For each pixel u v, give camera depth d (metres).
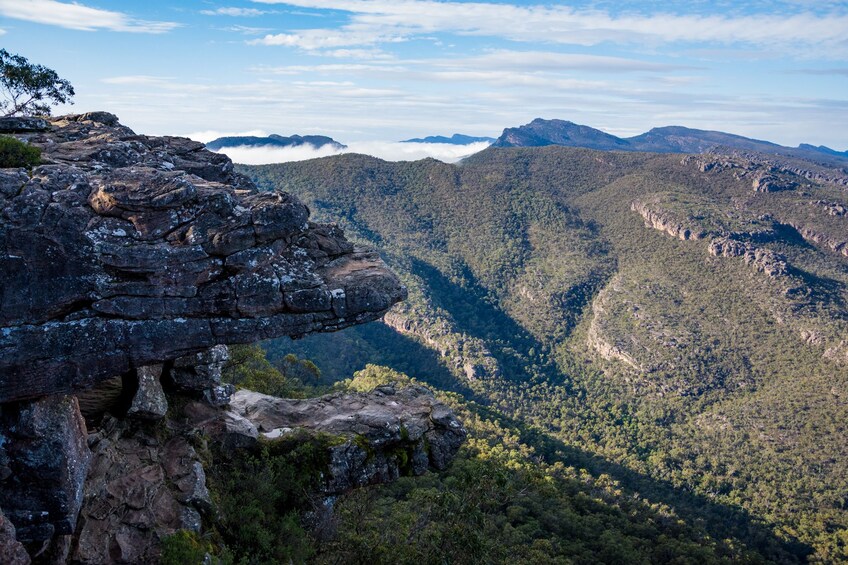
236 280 14.16
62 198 13.00
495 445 98.00
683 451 163.38
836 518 122.75
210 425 20.83
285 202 14.57
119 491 16.02
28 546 13.27
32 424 12.93
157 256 13.31
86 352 12.96
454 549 22.89
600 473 123.19
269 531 18.97
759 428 174.88
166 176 13.93
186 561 14.79
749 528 116.94
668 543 78.12
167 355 13.75
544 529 69.88
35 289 12.49
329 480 21.58
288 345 162.00
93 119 23.19
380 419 23.42
